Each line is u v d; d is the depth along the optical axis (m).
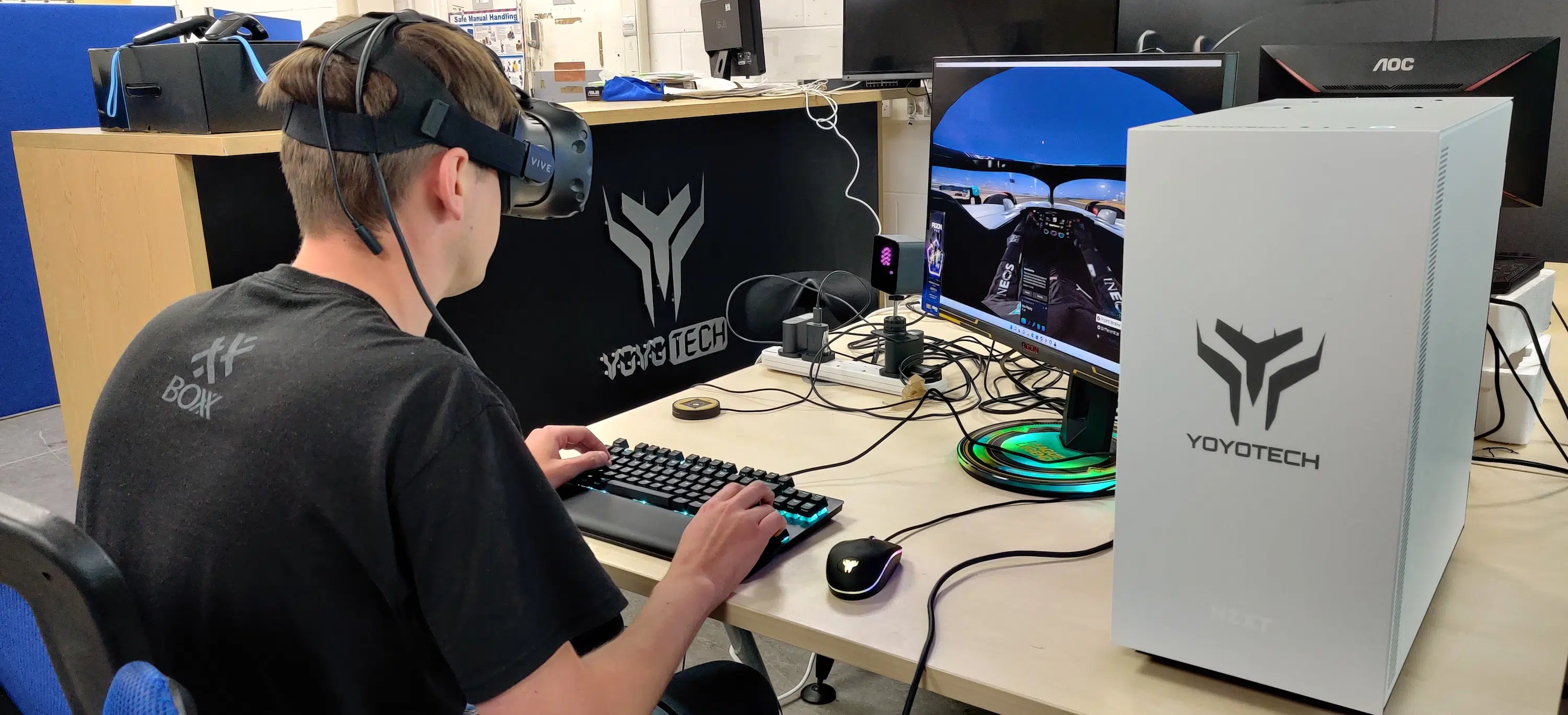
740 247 2.74
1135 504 0.74
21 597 0.58
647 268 2.47
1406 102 0.76
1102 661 0.77
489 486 0.71
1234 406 0.68
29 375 3.77
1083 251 1.09
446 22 0.87
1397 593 0.66
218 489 0.71
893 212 3.31
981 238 1.28
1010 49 2.65
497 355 2.16
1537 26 1.46
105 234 1.82
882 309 1.94
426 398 0.71
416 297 0.84
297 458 0.70
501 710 0.72
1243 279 0.65
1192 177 0.66
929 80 2.90
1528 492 1.05
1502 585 0.85
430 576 0.70
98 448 0.79
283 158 0.82
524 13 4.00
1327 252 0.62
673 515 1.03
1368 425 0.63
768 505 1.00
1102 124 1.05
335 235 0.82
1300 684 0.70
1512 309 1.20
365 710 0.76
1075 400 1.17
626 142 2.35
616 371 2.45
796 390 1.50
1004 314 1.25
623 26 3.74
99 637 0.55
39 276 2.00
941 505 1.07
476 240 0.88
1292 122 0.65
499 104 0.87
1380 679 0.66
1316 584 0.67
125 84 1.75
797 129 2.84
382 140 0.78
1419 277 0.59
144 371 0.79
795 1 3.34
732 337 2.77
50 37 3.58
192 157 1.66
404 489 0.69
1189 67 0.94
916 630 0.83
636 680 0.78
